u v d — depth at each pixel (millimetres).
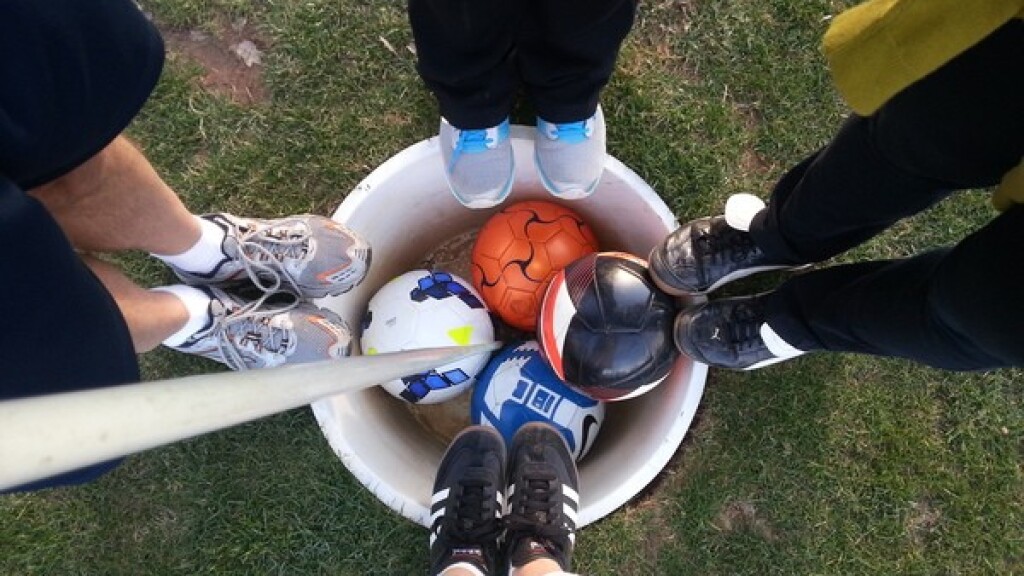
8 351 712
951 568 1673
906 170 992
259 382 565
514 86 1364
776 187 1317
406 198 1601
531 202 1628
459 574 1376
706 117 1685
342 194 1687
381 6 1689
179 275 1534
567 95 1307
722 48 1695
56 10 755
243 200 1676
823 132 1698
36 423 381
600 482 1552
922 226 1688
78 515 1639
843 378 1675
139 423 429
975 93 839
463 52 1157
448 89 1271
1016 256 869
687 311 1493
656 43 1697
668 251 1472
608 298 1444
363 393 1576
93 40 812
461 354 1262
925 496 1682
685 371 1521
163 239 1304
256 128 1685
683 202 1676
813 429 1661
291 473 1644
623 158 1674
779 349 1398
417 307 1572
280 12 1684
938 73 854
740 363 1457
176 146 1678
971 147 894
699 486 1634
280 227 1472
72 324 791
